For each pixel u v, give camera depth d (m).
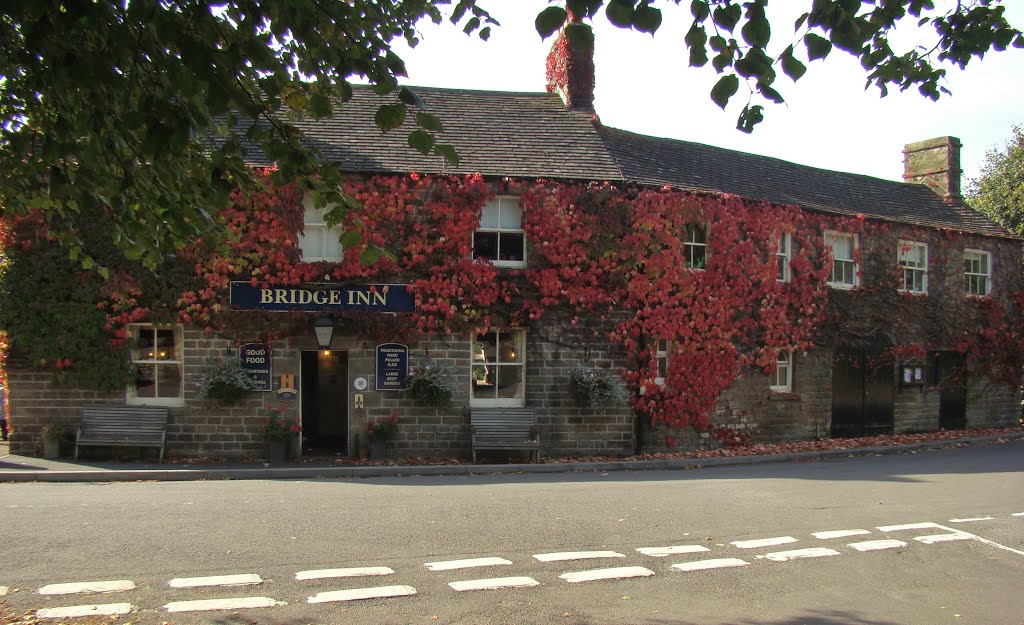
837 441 16.48
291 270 12.70
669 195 14.51
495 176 13.65
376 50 5.14
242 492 9.73
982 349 19.84
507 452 13.30
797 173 19.19
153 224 5.62
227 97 4.04
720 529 8.07
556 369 13.86
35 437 12.43
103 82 4.09
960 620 5.48
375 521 8.04
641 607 5.59
